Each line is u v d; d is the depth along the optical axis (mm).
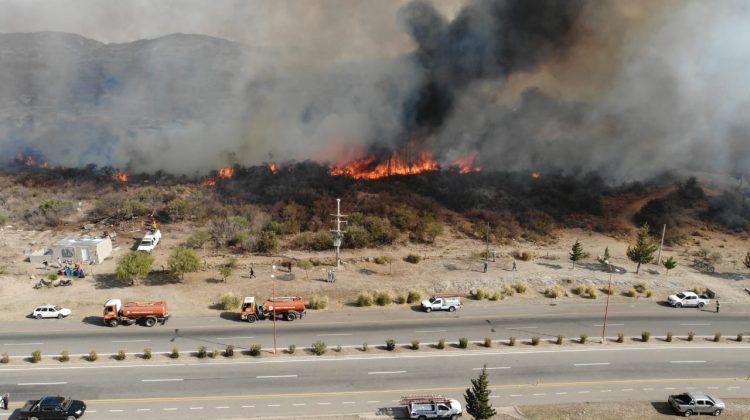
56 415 38406
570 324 57688
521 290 66938
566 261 78875
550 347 52062
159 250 79000
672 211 103188
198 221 94000
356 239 83438
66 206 95750
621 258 80875
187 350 49938
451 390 44000
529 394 43656
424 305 60750
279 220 93188
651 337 54812
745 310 62688
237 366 47125
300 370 46719
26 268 70438
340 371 46688
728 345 53219
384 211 98625
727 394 44500
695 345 53062
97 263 72688
